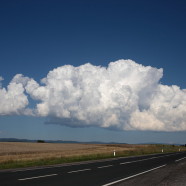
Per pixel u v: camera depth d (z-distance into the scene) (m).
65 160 27.91
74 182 12.77
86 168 19.84
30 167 20.70
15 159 29.61
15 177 14.34
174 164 24.30
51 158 30.00
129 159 31.34
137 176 15.38
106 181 13.20
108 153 44.72
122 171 17.94
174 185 12.24
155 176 15.51
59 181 13.03
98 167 20.72
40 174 15.81
